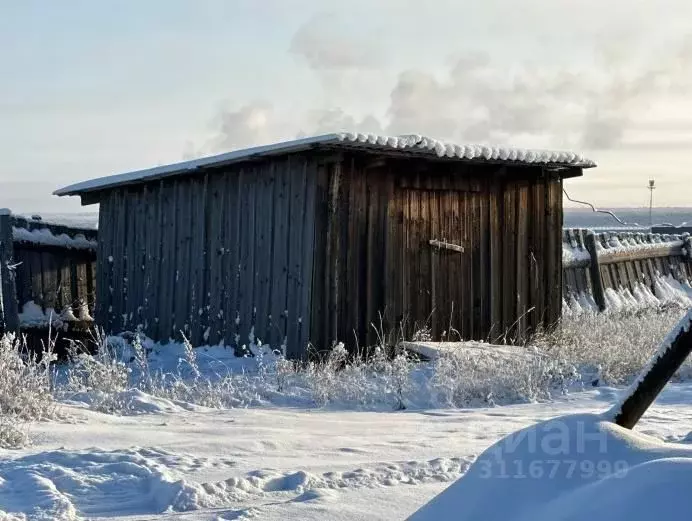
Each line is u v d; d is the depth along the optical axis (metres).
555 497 3.08
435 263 13.10
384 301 12.41
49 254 16.31
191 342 14.11
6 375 7.91
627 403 3.86
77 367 10.55
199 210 14.13
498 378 10.30
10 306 15.07
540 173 14.42
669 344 3.77
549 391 10.48
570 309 17.91
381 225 12.44
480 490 3.29
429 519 3.34
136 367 12.88
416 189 12.91
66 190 17.14
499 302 13.89
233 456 6.13
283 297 12.16
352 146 11.10
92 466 5.59
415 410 9.44
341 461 6.04
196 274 14.12
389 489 5.02
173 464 5.72
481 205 13.73
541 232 14.52
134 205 15.85
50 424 7.36
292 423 7.89
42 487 5.08
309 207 11.81
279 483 5.23
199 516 4.53
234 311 13.18
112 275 16.33
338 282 11.91
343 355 11.14
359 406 9.55
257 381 10.49
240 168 13.23
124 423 7.64
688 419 8.04
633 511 2.67
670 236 22.98
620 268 20.30
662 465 2.78
